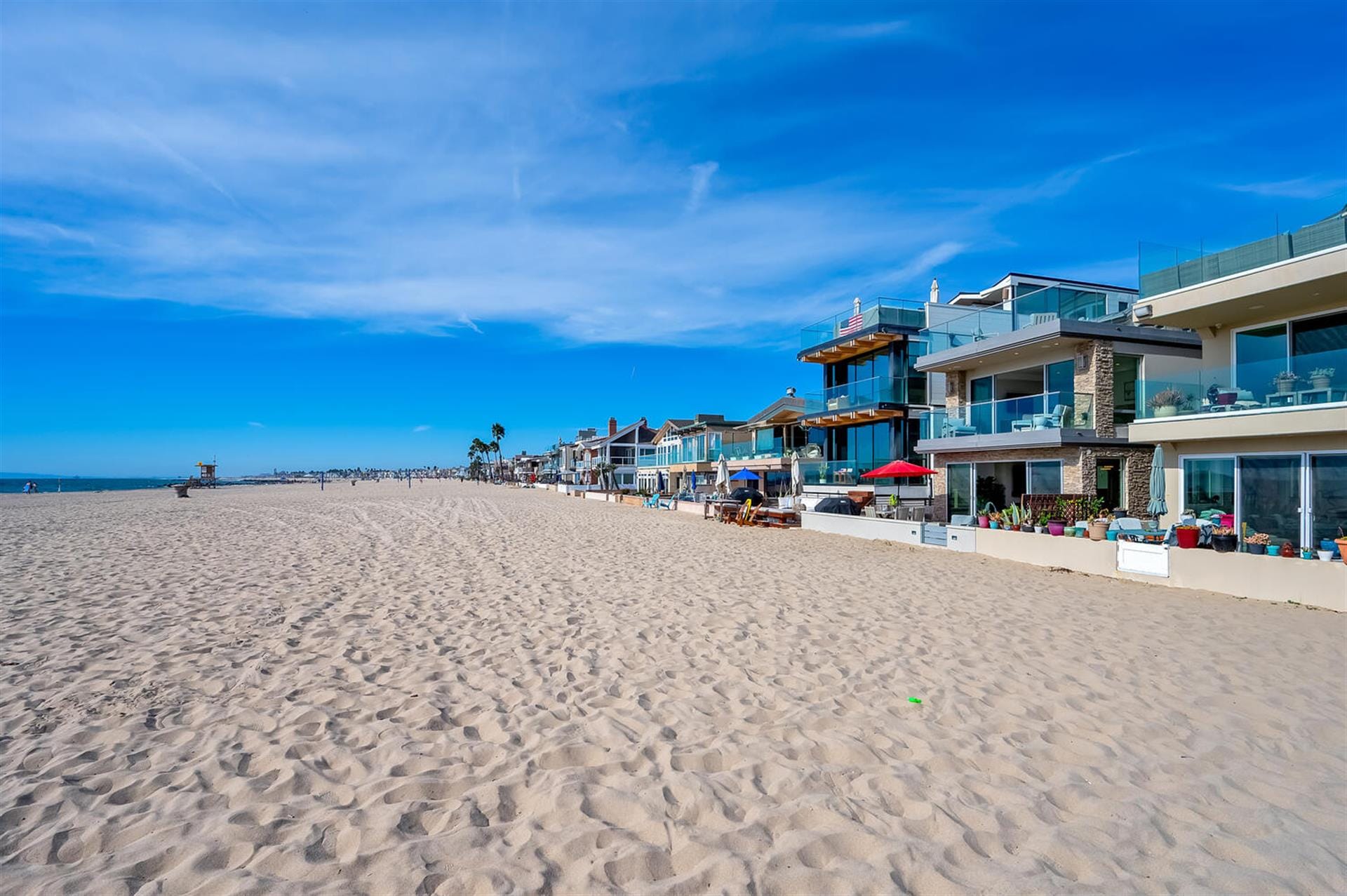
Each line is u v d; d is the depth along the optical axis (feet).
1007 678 19.13
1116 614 28.12
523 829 10.94
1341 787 12.80
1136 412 55.47
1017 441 57.67
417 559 44.06
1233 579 32.55
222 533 61.31
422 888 9.35
